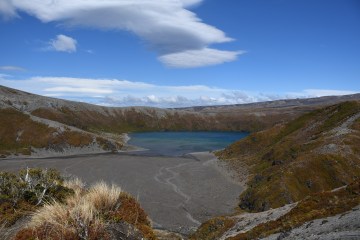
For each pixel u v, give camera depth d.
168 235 28.03
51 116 164.38
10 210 11.68
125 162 84.19
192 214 44.47
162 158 91.88
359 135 64.81
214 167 78.19
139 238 9.70
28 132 113.25
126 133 189.88
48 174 14.74
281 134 91.62
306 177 50.41
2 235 10.18
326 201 20.95
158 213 44.12
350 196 20.03
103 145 115.38
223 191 57.12
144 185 59.41
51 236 8.52
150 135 179.88
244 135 181.88
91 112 199.25
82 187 15.10
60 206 9.56
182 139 156.88
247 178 65.94
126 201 11.39
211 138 162.50
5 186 12.79
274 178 51.81
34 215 9.85
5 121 115.75
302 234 14.70
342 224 13.29
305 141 75.25
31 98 177.75
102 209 10.30
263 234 19.08
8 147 106.19
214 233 28.58
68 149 109.88
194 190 57.22
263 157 75.12
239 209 47.66
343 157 54.84
